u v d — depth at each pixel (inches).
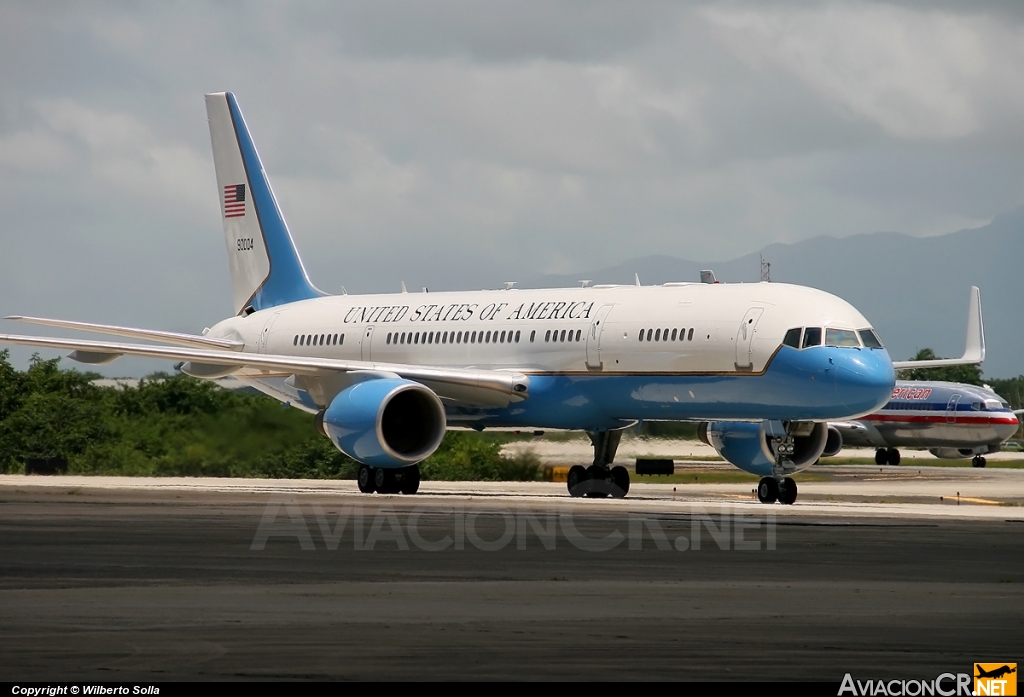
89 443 7180.1
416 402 5364.2
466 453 7155.5
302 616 1756.9
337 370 5329.7
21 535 2947.8
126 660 1440.7
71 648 1510.8
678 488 6525.6
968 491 6240.2
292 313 6510.8
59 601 1879.9
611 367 5123.0
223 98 6934.1
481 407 5477.4
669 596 1989.4
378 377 5251.0
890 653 1529.3
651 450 6712.6
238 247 6914.4
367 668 1407.5
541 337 5364.2
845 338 4672.7
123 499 4495.6
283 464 6791.3
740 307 4845.0
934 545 2923.2
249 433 6732.3
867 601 1955.0
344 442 5083.7
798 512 4141.2
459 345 5693.9
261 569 2293.3
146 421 7047.2
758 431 5206.7
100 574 2206.0
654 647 1549.0
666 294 5132.9
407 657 1471.5
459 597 1956.2
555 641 1582.2
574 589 2063.2
